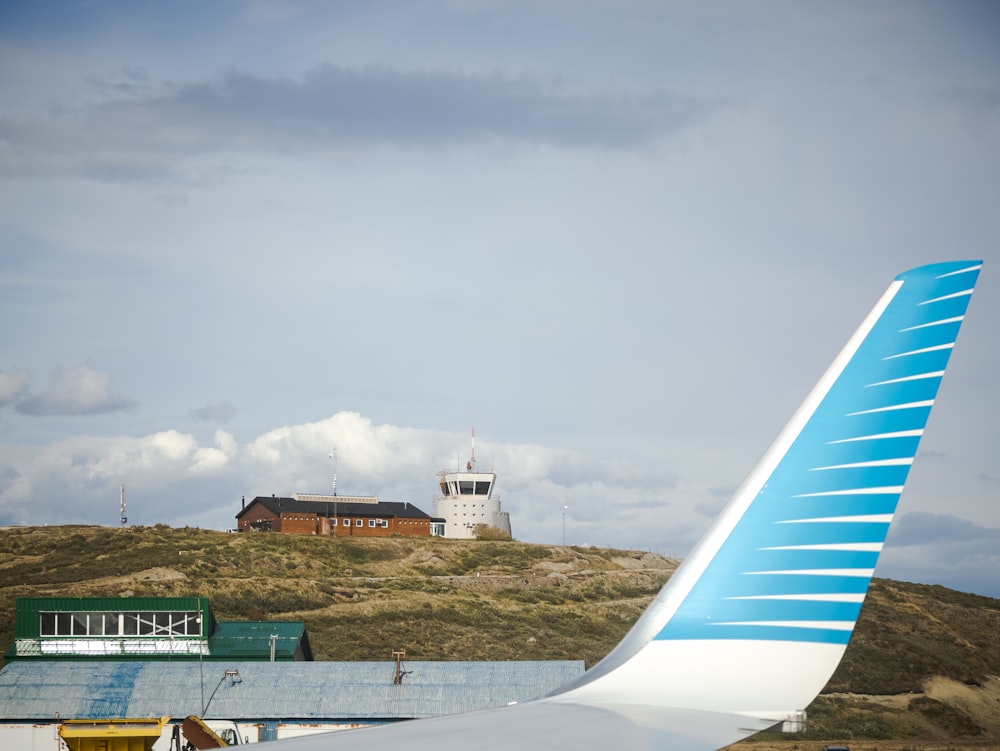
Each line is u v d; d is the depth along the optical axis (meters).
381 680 102.94
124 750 72.81
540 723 14.13
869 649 164.25
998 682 158.75
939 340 16.38
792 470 16.41
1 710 97.50
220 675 104.38
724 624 16.05
